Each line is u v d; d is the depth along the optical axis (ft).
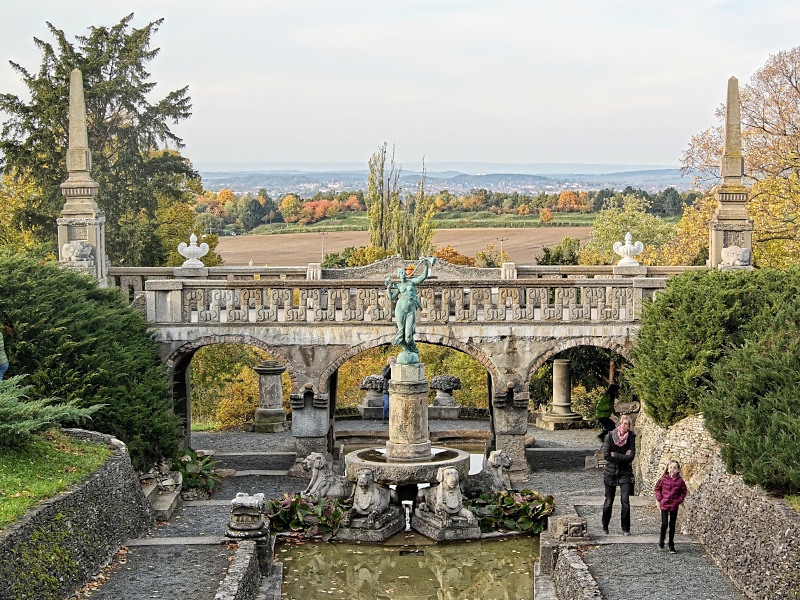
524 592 85.76
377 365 196.75
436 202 589.32
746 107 183.93
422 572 90.17
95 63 213.25
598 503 99.40
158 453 103.65
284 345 118.01
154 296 117.19
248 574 75.97
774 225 176.35
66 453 84.94
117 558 78.95
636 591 72.64
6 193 199.62
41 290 100.78
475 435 143.33
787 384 86.28
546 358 118.32
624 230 293.43
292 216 529.86
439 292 118.52
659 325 107.14
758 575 71.56
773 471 77.10
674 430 100.42
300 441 119.24
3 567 63.72
